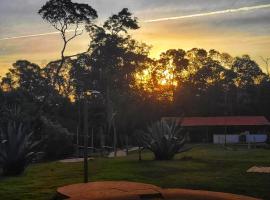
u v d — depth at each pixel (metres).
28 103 42.25
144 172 15.70
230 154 26.34
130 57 51.38
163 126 22.30
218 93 70.69
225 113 67.19
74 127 44.97
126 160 21.80
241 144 43.75
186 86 70.88
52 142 31.67
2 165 16.06
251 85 71.25
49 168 18.56
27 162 16.52
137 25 51.03
